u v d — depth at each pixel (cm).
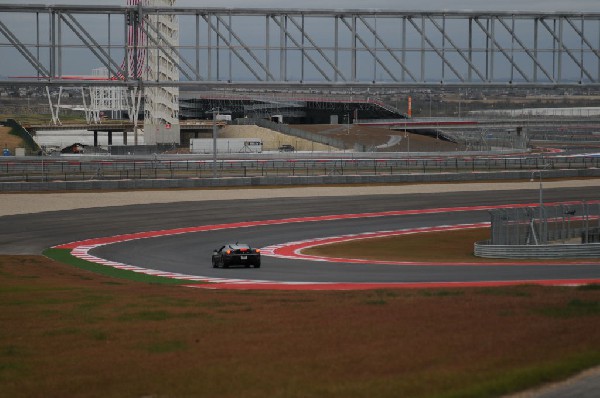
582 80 16612
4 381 4559
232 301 7112
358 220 16212
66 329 5825
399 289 7900
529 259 11419
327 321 5800
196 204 18075
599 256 11419
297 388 4153
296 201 18762
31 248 12925
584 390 4047
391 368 4450
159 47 15525
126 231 14662
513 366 4372
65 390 4356
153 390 4288
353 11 15662
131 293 7900
